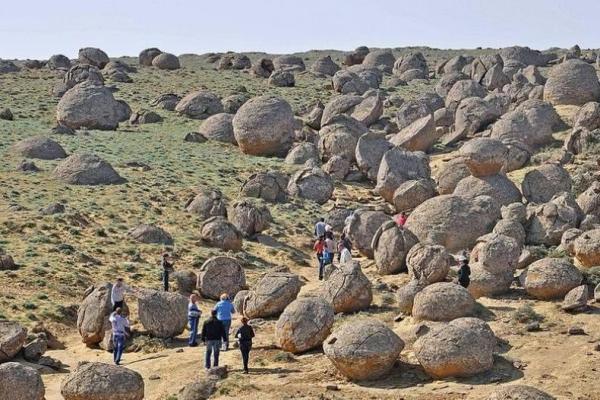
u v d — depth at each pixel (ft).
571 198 144.15
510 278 112.37
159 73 369.71
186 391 84.17
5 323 98.84
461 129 235.81
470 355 83.30
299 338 95.61
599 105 223.51
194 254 146.20
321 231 161.17
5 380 79.97
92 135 237.45
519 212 141.59
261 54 509.76
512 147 202.80
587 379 81.05
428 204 147.74
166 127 256.52
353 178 208.33
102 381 79.66
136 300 119.75
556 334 94.48
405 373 86.58
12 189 173.88
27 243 142.10
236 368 92.22
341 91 325.83
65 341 109.40
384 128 247.09
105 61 382.01
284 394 81.71
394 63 411.95
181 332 108.06
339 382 85.71
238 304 117.60
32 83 329.52
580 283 107.76
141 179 191.01
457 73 339.77
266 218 168.45
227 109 275.59
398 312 108.37
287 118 228.84
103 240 147.64
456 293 99.86
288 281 113.09
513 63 357.20
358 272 111.65
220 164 214.90
